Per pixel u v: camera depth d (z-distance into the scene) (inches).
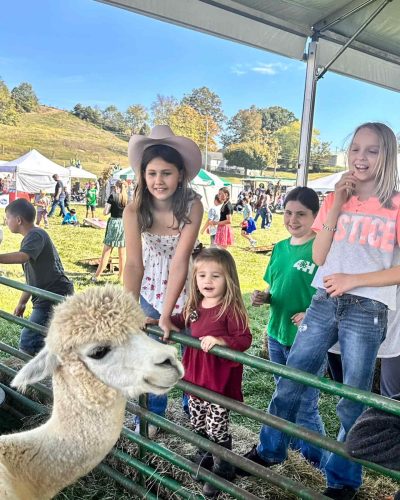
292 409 110.7
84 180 1242.6
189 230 124.6
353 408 101.0
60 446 79.0
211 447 99.3
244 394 200.1
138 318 78.6
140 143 129.3
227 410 111.7
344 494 107.2
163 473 121.7
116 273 434.3
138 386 73.5
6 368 161.2
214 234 565.6
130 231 126.5
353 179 101.4
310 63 285.4
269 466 121.3
